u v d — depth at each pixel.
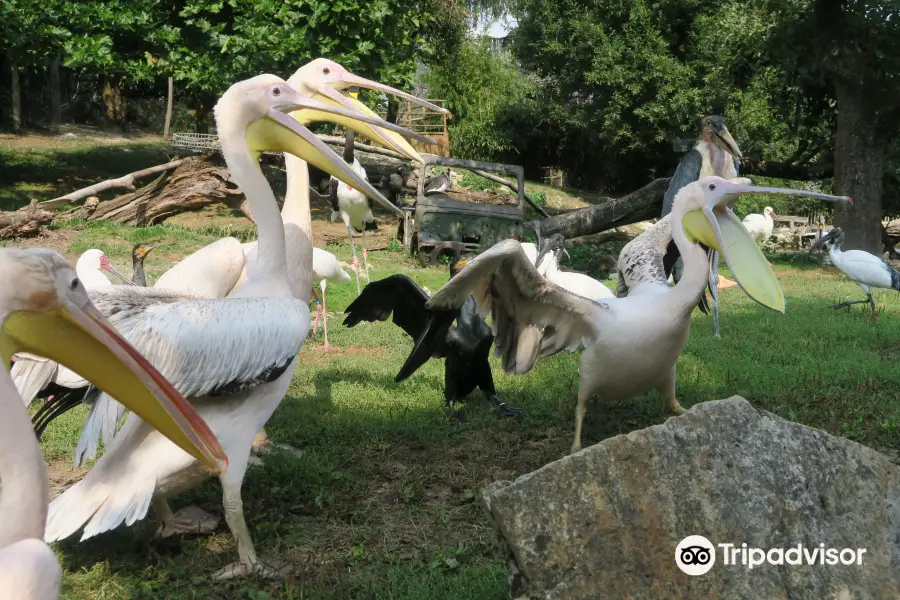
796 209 27.83
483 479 5.59
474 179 24.11
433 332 5.78
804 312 11.58
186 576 4.32
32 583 2.11
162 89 36.88
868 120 17.17
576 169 33.97
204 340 4.19
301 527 4.95
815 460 3.61
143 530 4.84
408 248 16.61
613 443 3.51
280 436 6.32
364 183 5.02
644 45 29.47
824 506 3.54
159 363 4.12
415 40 20.77
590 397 6.00
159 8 17.25
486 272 5.45
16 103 28.73
